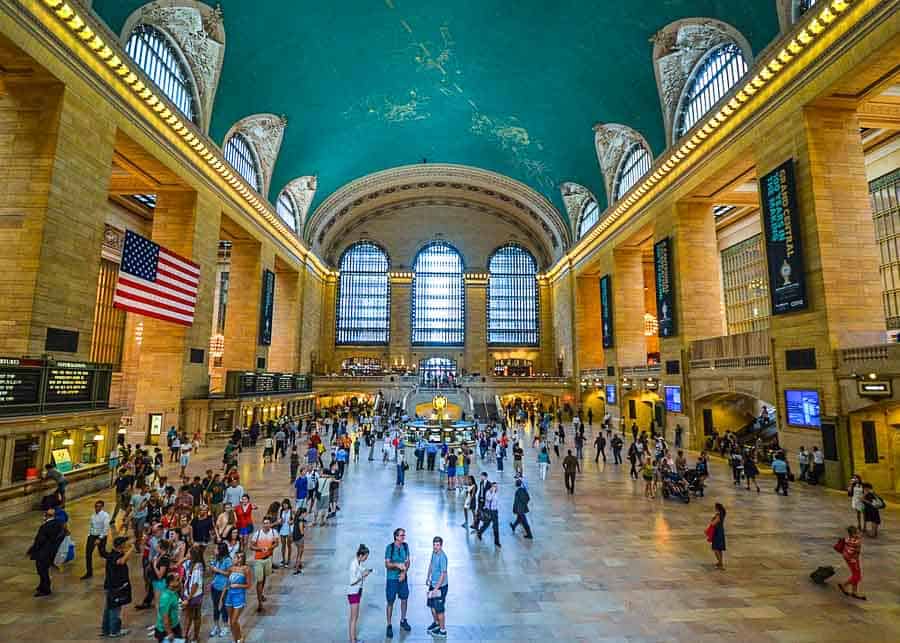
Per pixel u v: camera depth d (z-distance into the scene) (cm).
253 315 2958
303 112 2823
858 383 1358
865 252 1509
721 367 2031
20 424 1094
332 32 2345
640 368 2805
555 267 4506
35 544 700
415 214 4866
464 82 2902
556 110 2917
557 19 2256
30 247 1344
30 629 596
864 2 1331
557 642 587
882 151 2052
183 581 572
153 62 1931
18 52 1291
